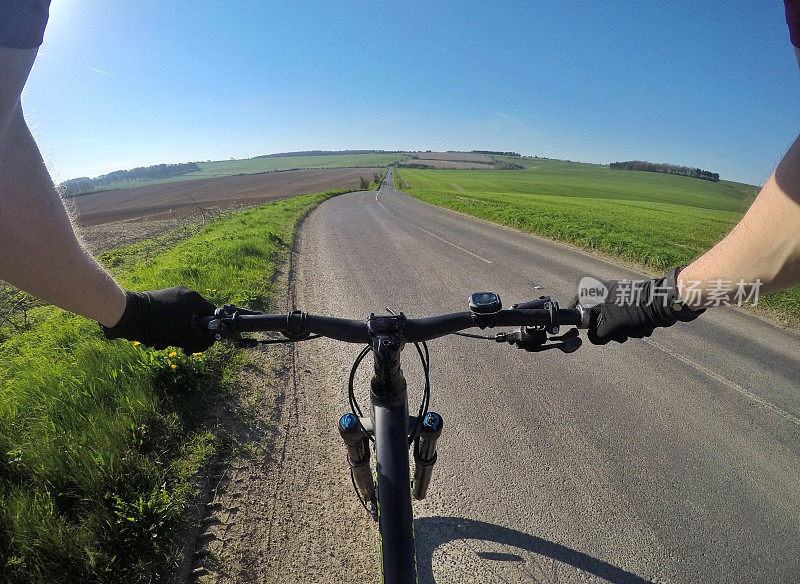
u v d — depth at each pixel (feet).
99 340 16.25
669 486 11.63
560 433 13.87
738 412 15.14
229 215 88.48
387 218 77.10
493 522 10.32
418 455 6.36
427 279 32.12
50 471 9.35
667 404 15.60
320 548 9.46
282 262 36.50
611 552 9.58
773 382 17.24
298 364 17.63
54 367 13.70
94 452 9.95
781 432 14.05
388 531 4.73
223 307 4.69
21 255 2.66
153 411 12.07
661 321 3.59
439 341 20.81
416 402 15.75
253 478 11.28
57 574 7.72
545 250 44.45
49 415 11.23
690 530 10.23
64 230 2.90
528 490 11.39
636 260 38.91
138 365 13.66
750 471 12.27
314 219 75.56
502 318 4.61
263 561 9.09
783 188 2.55
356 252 42.65
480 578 8.89
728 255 2.93
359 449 6.28
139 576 8.12
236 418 13.48
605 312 3.94
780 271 2.63
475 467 12.24
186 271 26.63
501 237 53.36
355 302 26.55
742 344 20.89
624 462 12.55
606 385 16.87
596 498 11.16
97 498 9.11
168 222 93.97
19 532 7.98
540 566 9.19
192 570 8.75
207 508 10.23
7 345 17.93
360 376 16.90
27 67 2.05
